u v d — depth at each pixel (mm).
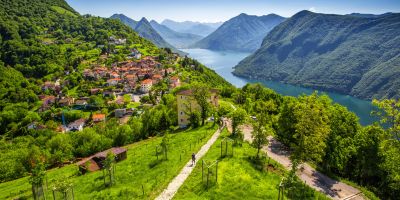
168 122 103125
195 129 86688
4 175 73562
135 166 56250
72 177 59469
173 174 48625
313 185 53062
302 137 52562
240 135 69625
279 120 72562
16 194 55156
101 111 193125
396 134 47688
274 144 72812
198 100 91625
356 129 66375
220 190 42531
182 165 52562
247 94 142625
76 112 189250
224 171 48594
